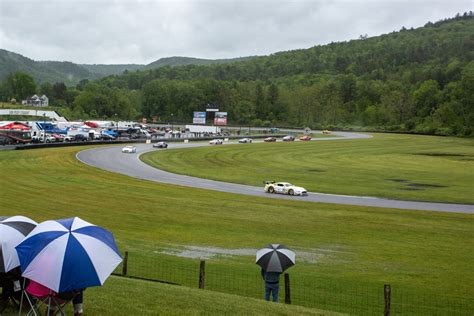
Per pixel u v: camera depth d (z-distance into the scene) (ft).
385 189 188.44
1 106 638.94
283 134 580.71
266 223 123.34
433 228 120.88
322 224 123.24
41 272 32.37
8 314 40.06
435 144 437.58
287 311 49.24
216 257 91.81
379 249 100.63
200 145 387.96
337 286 75.05
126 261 75.20
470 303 69.72
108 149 321.32
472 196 173.27
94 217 125.70
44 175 198.18
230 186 190.08
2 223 38.78
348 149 380.58
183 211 136.05
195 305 47.91
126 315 43.01
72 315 41.50
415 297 71.41
